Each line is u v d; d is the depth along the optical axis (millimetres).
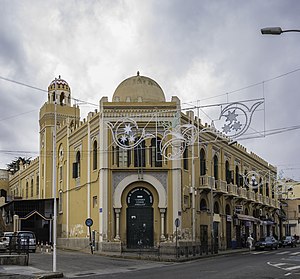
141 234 38031
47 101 54656
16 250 29156
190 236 40062
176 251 33656
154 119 38312
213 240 41406
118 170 38438
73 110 54781
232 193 49219
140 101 38844
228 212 50000
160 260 32125
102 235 37688
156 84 41719
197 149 42531
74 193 45188
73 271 25156
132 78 41594
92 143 41281
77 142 45125
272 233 68000
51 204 50188
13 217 52312
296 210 82812
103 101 39031
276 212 70125
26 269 24391
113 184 38438
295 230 82375
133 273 23297
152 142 38719
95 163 40875
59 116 53781
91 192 41062
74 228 44438
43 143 54750
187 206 39906
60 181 49281
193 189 40781
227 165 50531
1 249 34281
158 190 38219
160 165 38594
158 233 37938
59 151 50219
